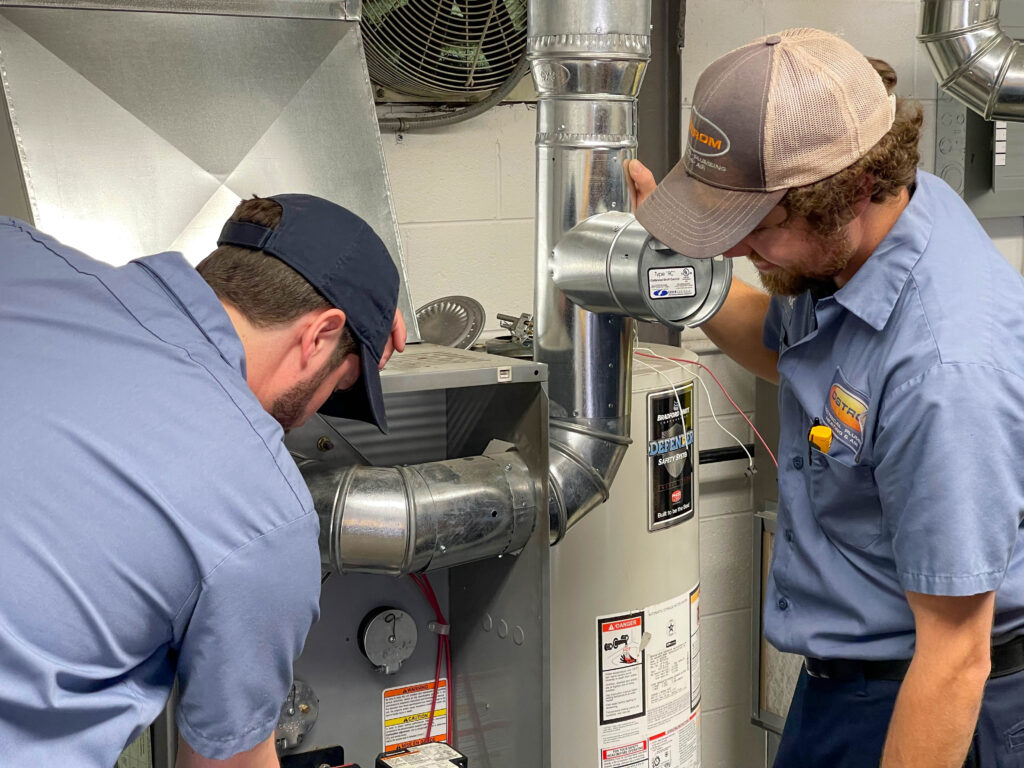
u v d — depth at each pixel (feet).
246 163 5.02
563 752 5.72
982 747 4.35
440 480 4.66
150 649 3.03
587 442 5.08
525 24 6.36
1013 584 4.20
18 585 2.76
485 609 5.36
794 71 3.71
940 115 8.27
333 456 5.03
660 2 7.07
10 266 3.34
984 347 3.76
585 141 4.92
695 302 4.67
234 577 2.94
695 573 6.20
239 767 3.22
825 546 4.53
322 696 5.36
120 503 2.85
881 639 4.39
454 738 5.76
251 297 3.43
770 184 3.72
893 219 4.12
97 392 2.96
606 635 5.74
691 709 6.19
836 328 4.31
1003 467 3.71
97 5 4.83
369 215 5.28
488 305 6.89
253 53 5.17
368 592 5.42
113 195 4.70
